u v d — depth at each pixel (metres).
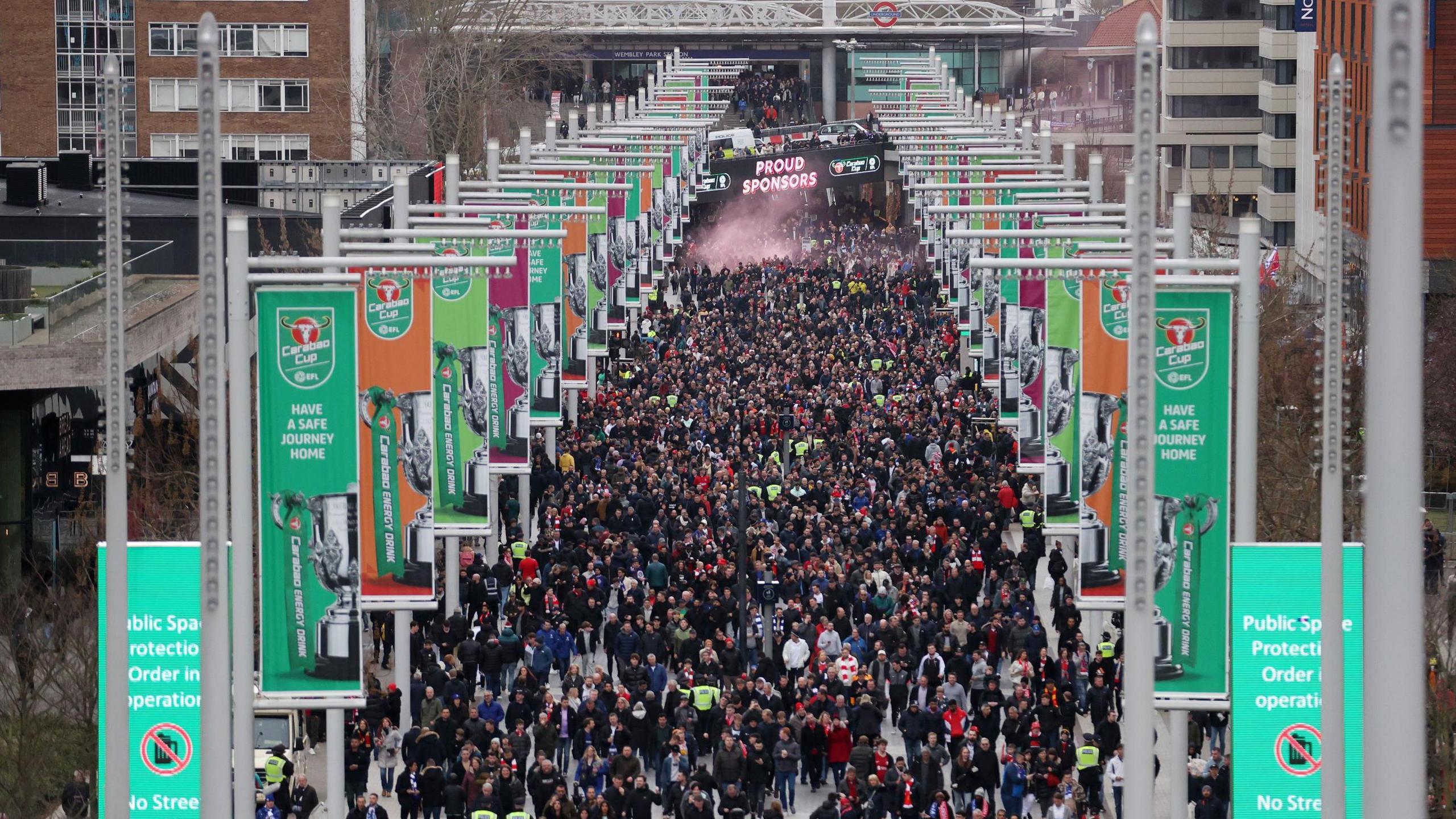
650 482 128.38
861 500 128.38
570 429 151.75
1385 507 36.94
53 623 92.25
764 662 98.00
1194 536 71.25
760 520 120.50
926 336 193.00
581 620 108.44
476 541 133.88
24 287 119.19
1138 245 48.97
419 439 79.25
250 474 62.88
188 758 59.28
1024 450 108.12
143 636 59.09
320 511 69.25
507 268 96.69
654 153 186.00
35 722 87.25
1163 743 99.06
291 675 69.62
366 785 91.94
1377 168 36.69
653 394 165.88
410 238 103.19
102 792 59.34
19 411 120.56
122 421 57.69
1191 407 70.94
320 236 170.88
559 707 93.12
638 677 95.88
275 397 68.75
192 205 177.88
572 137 175.38
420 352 79.38
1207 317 70.94
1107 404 77.06
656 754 92.69
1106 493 77.44
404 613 97.94
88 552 106.19
